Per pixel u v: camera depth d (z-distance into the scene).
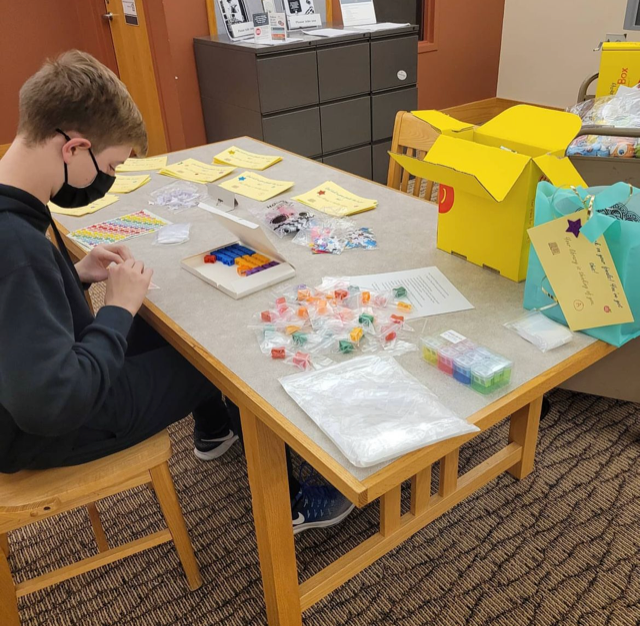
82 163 1.04
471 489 1.52
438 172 1.27
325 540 1.59
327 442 0.87
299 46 3.20
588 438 1.88
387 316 1.17
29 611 1.44
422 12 4.45
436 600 1.41
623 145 1.59
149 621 1.40
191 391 1.33
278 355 1.06
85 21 4.10
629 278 1.00
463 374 0.97
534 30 4.54
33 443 1.12
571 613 1.36
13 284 0.89
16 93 4.08
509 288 1.26
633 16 2.35
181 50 3.53
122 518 1.68
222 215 1.33
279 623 1.28
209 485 1.79
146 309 1.26
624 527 1.57
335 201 1.75
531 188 1.17
